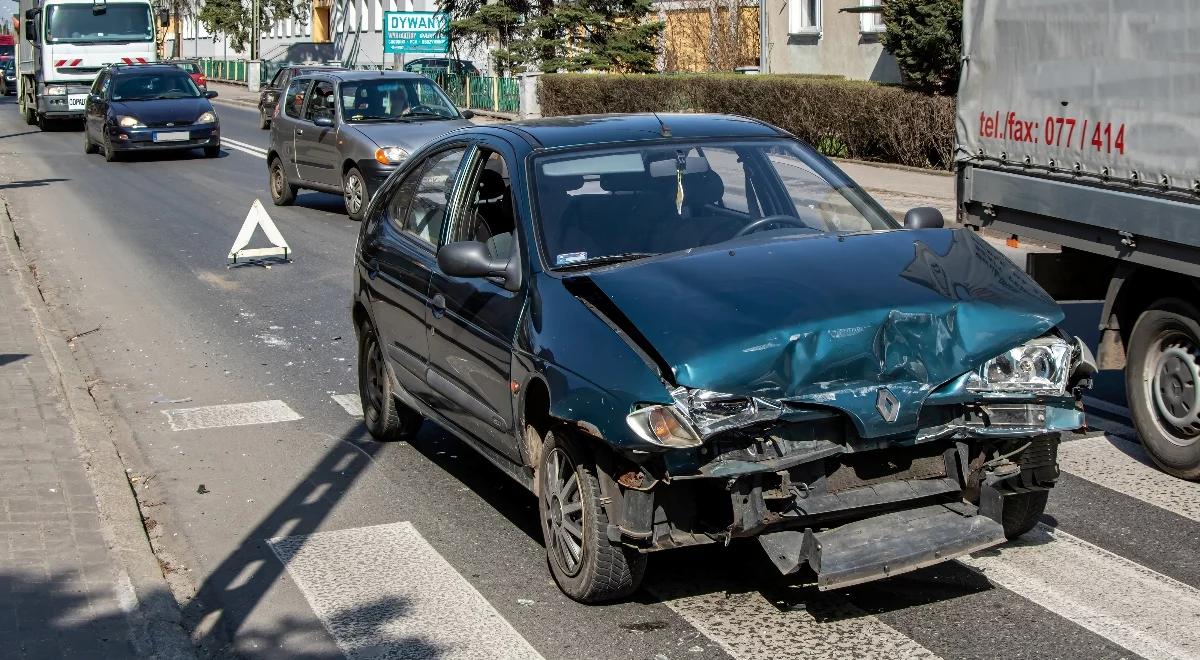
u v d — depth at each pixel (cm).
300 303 1291
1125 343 746
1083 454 745
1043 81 798
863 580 489
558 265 582
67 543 610
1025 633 507
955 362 508
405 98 1991
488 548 627
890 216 638
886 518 513
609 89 3234
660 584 570
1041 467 539
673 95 2945
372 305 770
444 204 696
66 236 1777
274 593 575
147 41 3606
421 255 702
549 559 571
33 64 3784
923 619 524
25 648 498
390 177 798
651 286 536
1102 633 506
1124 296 740
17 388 905
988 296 532
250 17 7038
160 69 2969
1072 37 767
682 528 512
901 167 2250
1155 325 705
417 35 4575
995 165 852
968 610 531
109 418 880
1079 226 769
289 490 724
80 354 1080
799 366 493
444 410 681
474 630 529
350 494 715
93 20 3553
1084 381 546
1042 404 519
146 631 517
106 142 2822
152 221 1925
